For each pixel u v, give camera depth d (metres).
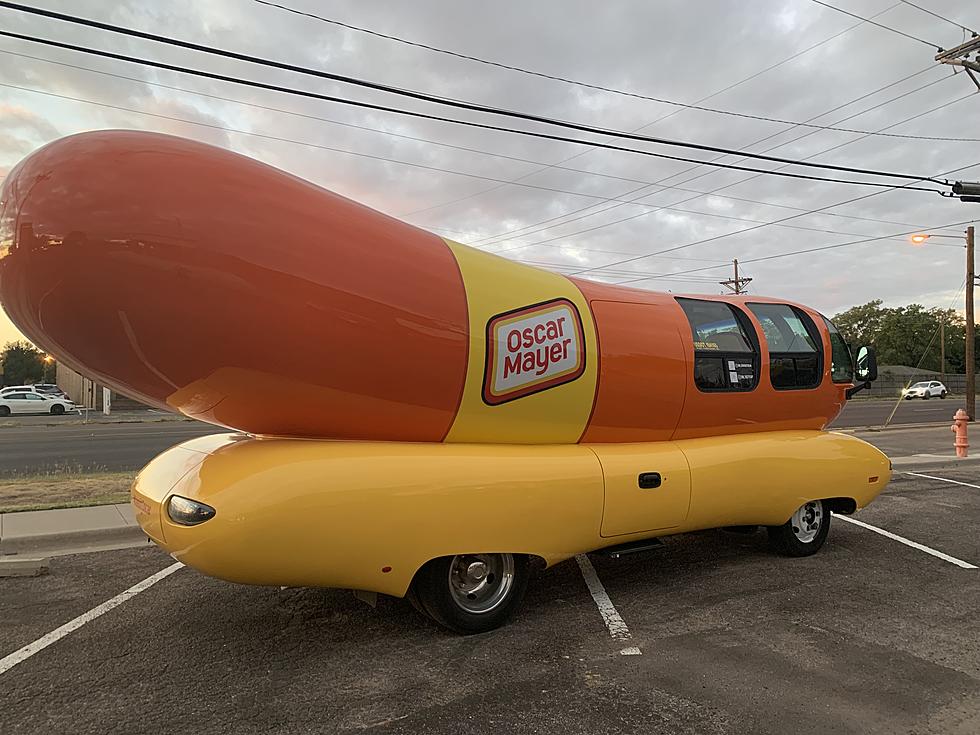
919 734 3.08
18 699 3.35
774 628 4.39
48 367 79.12
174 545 3.53
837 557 6.14
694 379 5.36
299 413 3.86
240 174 3.51
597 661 3.86
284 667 3.74
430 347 3.99
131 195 3.16
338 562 3.63
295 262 3.52
